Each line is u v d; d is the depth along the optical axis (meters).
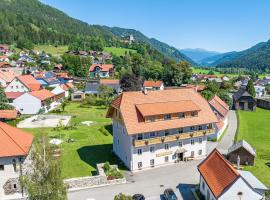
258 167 60.69
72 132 83.25
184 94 67.12
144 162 58.84
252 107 132.50
